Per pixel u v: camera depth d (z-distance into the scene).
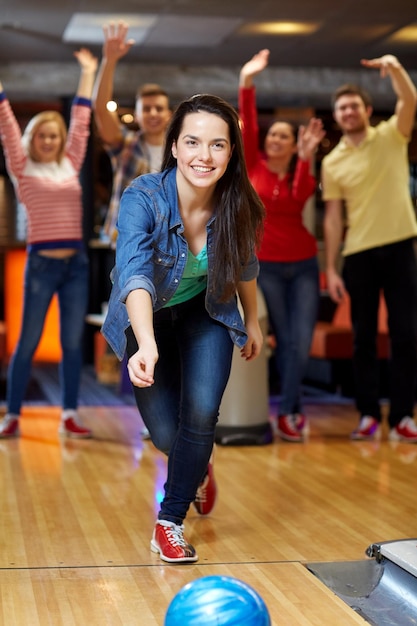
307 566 3.42
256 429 5.89
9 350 11.17
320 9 8.14
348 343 7.98
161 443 3.61
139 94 6.02
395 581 3.21
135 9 8.09
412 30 8.91
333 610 2.97
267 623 2.26
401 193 5.94
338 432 6.42
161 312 3.46
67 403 6.18
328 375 8.44
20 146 5.94
